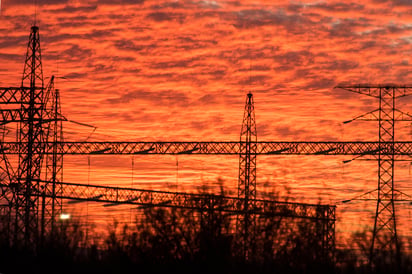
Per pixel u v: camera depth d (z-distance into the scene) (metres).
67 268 138.62
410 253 137.50
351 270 137.00
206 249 138.12
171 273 136.50
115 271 136.50
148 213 144.38
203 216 144.38
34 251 147.00
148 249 139.62
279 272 138.88
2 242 149.75
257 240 143.75
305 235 146.62
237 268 138.00
